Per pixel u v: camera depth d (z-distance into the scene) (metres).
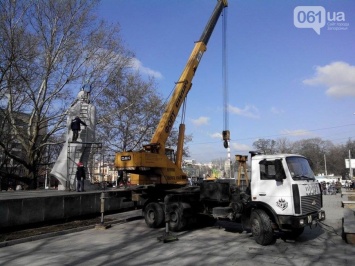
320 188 10.43
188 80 17.25
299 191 9.43
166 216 10.79
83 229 12.98
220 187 11.81
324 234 11.22
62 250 9.29
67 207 14.35
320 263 7.57
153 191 13.95
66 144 20.58
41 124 31.67
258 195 10.11
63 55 30.20
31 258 8.39
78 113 21.33
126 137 37.69
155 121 38.34
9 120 30.62
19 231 11.90
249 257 8.16
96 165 30.81
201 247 9.39
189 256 8.34
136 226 13.76
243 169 12.15
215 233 11.83
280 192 9.66
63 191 18.17
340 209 19.78
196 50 17.98
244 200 10.80
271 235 9.49
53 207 13.63
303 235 11.03
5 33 25.12
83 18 30.55
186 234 11.68
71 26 30.20
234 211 10.77
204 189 12.35
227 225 13.63
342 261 7.75
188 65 17.53
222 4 19.92
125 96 37.44
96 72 31.70
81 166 17.64
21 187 39.56
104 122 36.19
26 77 27.05
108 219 15.30
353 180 56.19
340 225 13.10
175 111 16.42
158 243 10.06
